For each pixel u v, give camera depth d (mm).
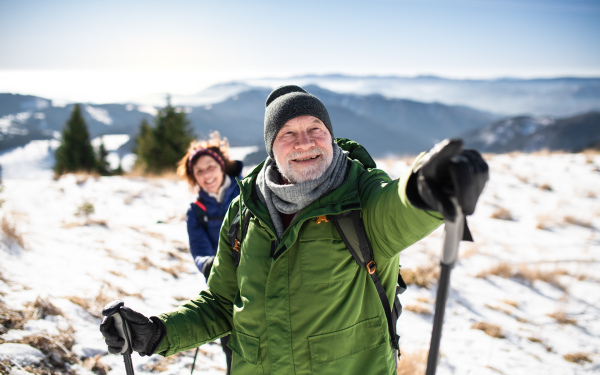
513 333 4402
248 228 1802
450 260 1138
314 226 1630
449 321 4594
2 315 3373
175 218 8367
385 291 1695
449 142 953
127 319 1679
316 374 1570
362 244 1594
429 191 1029
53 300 3828
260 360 1680
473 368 3711
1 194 9727
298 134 1721
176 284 4902
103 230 6648
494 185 11602
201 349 3660
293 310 1602
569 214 9156
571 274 6113
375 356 1607
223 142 3400
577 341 4312
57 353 3127
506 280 5871
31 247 5250
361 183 1716
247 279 1733
